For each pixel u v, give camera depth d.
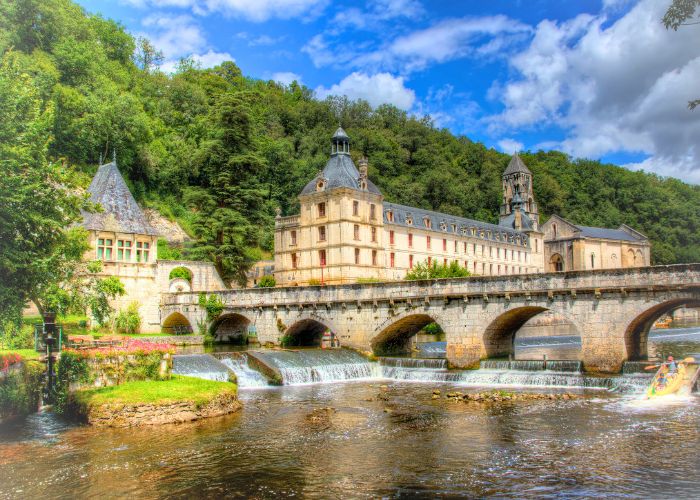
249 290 56.75
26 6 77.56
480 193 158.25
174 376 32.34
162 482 18.61
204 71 148.12
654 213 172.25
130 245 60.03
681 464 19.84
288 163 117.69
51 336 29.44
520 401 31.86
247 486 18.23
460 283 44.41
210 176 81.62
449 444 23.06
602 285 38.34
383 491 17.72
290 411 29.84
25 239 25.91
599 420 26.77
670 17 15.73
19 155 24.86
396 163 149.38
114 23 113.81
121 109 84.62
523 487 17.92
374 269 82.81
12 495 17.50
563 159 192.50
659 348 58.88
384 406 31.16
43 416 28.02
